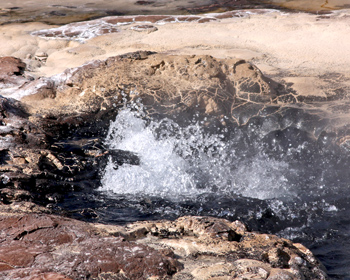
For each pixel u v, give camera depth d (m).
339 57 19.47
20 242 6.19
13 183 9.25
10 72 17.88
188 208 9.13
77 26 25.30
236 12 27.72
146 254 5.91
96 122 13.45
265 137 12.55
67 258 5.77
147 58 15.76
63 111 13.87
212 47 21.25
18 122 12.43
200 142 12.34
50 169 10.40
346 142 11.88
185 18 26.70
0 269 5.49
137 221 7.73
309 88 15.09
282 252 6.42
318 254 7.52
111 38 22.98
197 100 13.70
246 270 5.80
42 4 31.48
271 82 15.03
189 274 5.77
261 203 9.34
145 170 10.85
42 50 21.73
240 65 14.93
